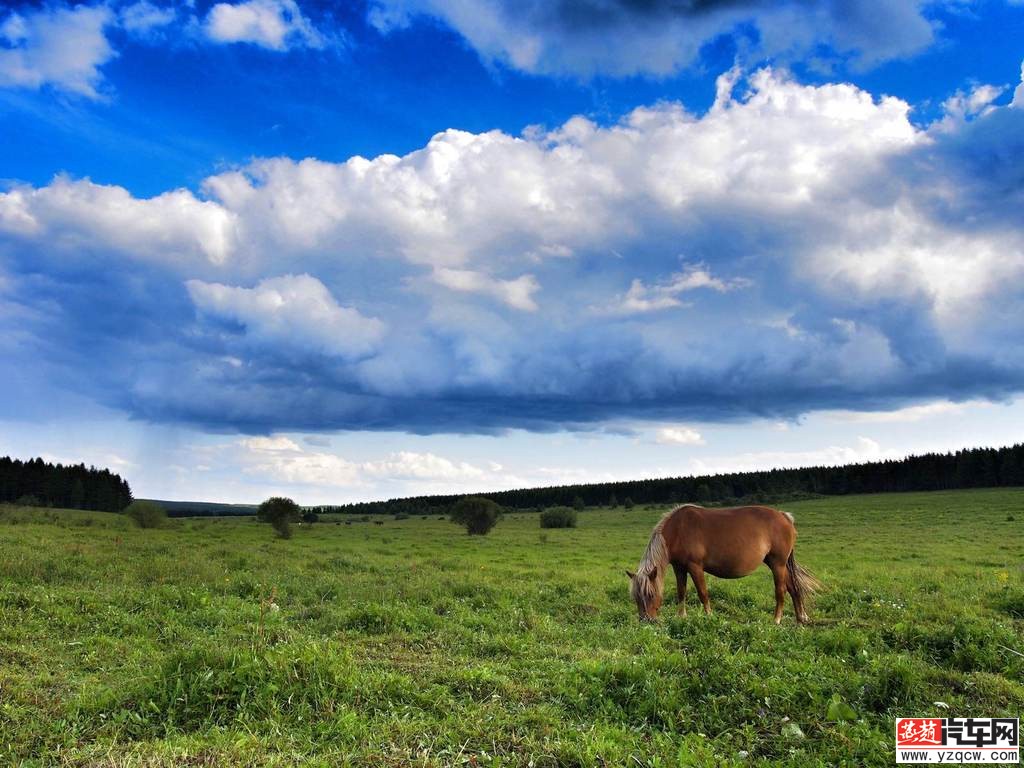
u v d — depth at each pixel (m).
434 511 108.38
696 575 12.25
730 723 6.10
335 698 6.34
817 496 99.00
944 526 45.34
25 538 23.67
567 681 7.25
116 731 5.69
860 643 8.67
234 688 6.27
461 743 5.61
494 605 13.44
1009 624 11.53
